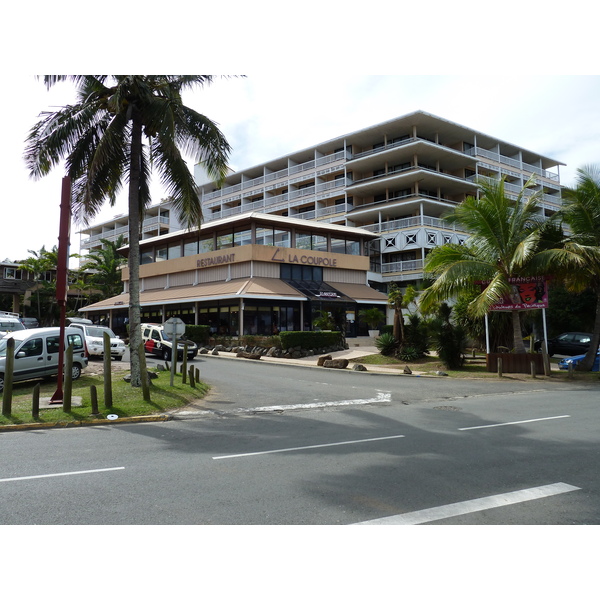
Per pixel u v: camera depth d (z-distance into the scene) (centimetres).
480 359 2380
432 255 2017
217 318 3231
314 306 3238
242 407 1173
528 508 473
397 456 680
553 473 590
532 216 1981
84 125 1358
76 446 770
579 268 1794
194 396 1280
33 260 4772
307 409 1148
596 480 562
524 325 2488
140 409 1070
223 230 3531
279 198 5356
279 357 2486
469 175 4891
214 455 700
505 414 1040
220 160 1484
